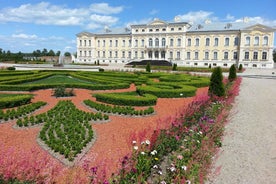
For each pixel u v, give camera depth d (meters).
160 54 86.56
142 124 11.59
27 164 6.04
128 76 29.42
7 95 17.58
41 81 26.23
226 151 9.02
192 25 85.06
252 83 33.06
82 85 21.45
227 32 76.44
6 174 5.37
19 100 14.23
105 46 96.25
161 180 6.07
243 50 74.12
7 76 26.98
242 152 8.98
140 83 24.67
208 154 7.98
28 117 12.13
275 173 7.51
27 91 19.39
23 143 8.84
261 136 10.83
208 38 79.19
